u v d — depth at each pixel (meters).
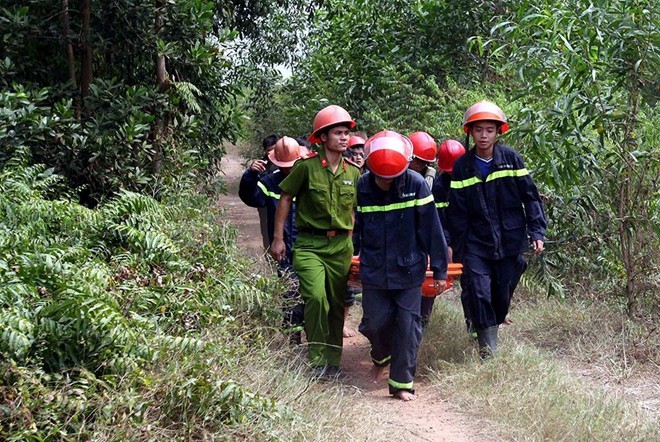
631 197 7.25
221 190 11.12
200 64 9.63
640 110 7.33
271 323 6.12
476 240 6.52
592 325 7.04
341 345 6.50
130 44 9.47
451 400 5.75
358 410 5.32
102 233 6.30
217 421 4.26
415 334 5.93
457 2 13.04
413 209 5.97
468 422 5.33
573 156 7.05
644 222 7.07
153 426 4.05
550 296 7.89
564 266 8.00
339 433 4.76
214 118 10.73
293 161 7.27
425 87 12.48
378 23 14.17
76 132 8.62
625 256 7.25
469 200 6.52
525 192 6.46
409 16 13.93
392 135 6.00
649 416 5.20
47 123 7.99
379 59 13.88
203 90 10.37
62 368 4.25
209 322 5.34
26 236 5.64
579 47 6.88
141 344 4.51
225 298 5.79
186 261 6.06
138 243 6.02
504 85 11.76
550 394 5.43
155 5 9.57
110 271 5.47
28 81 8.91
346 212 6.31
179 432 4.14
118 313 4.37
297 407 4.96
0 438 3.67
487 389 5.68
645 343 6.51
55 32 9.09
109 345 4.36
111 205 6.57
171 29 9.61
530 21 7.19
